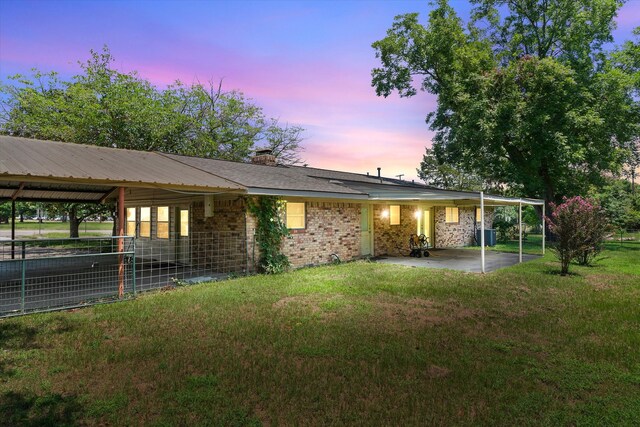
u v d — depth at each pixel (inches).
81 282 374.6
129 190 476.7
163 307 265.4
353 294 310.2
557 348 189.2
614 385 149.3
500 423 121.0
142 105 841.5
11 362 168.6
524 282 367.9
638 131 868.6
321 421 121.4
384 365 166.9
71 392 141.0
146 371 159.6
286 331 213.9
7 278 398.3
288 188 414.0
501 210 1235.2
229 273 410.9
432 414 125.6
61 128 729.0
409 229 673.6
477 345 191.9
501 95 793.6
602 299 297.3
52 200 514.6
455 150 965.8
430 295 308.2
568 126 771.4
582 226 416.8
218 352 181.5
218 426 118.5
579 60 852.0
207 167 458.9
